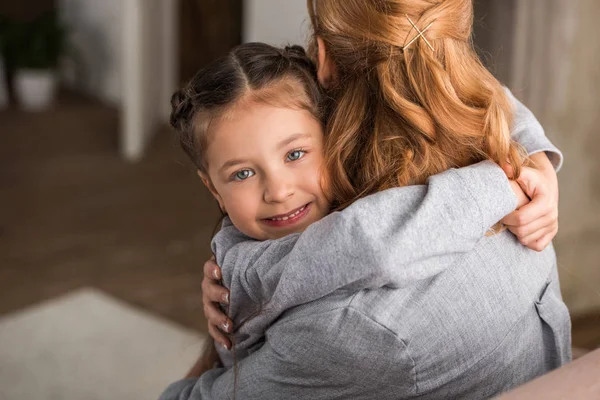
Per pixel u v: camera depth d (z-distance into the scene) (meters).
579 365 0.70
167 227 3.83
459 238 0.78
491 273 0.84
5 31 5.40
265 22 4.14
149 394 2.45
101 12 5.59
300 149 0.90
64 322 2.87
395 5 0.86
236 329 0.93
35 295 3.07
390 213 0.78
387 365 0.79
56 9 5.98
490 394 0.86
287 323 0.82
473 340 0.82
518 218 0.86
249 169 0.90
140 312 2.96
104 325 2.85
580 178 2.79
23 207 4.01
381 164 0.86
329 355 0.80
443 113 0.85
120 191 4.31
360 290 0.79
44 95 5.43
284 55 0.94
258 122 0.88
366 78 0.89
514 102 1.05
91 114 5.34
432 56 0.85
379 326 0.78
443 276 0.81
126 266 3.37
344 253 0.76
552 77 2.68
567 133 2.74
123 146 4.97
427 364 0.80
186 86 0.96
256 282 0.85
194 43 5.55
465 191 0.80
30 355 2.64
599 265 2.87
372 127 0.88
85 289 3.14
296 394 0.85
